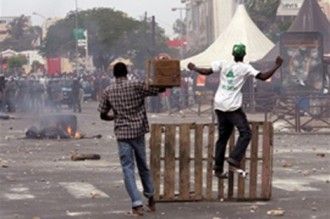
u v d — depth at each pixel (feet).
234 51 62.08
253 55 203.31
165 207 61.67
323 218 56.59
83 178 79.20
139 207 57.82
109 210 60.34
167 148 63.41
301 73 171.63
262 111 173.47
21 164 92.73
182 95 216.13
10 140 128.57
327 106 143.43
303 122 152.35
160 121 177.06
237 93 61.82
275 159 96.02
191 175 74.54
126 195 67.72
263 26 379.14
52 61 429.38
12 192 70.08
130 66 391.65
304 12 198.08
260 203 63.52
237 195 64.34
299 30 197.47
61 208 61.46
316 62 171.12
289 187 72.08
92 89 312.71
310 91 169.37
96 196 67.15
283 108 153.28
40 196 67.62
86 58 437.17
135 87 57.77
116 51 443.73
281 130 142.20
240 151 62.39
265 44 209.97
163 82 57.36
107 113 58.80
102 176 80.69
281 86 171.83
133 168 58.29
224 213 58.90
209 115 200.75
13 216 58.29
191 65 63.21
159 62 57.47
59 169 87.30
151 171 63.21
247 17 216.13
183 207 61.67
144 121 58.29
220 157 63.36
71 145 118.32
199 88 211.00
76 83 237.45
